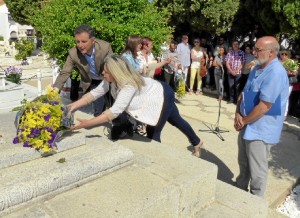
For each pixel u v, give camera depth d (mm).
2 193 1917
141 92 3111
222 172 4484
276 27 8703
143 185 2361
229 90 8625
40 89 9016
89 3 5430
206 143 5586
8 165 2213
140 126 3939
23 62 15977
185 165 2732
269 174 4504
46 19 5785
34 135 2320
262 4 8727
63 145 2480
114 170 2529
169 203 2330
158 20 6340
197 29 10383
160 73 8383
